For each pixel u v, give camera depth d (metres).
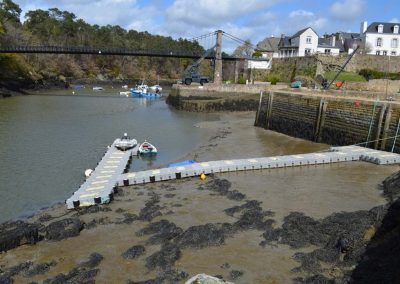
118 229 16.11
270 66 82.81
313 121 36.41
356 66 67.06
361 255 12.87
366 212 16.64
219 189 20.86
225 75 102.75
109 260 13.67
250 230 15.79
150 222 16.70
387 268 11.48
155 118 52.78
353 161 27.02
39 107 60.66
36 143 33.75
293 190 20.92
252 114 60.06
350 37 88.25
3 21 106.62
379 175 23.64
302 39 82.06
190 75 79.00
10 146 32.31
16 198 20.72
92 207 18.45
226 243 14.75
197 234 15.00
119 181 21.77
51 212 18.41
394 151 28.02
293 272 12.76
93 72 137.00
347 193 20.34
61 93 91.31
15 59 91.94
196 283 7.33
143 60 152.62
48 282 12.27
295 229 15.55
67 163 27.45
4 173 24.86
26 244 14.84
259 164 25.05
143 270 13.00
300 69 72.19
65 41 132.62
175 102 67.06
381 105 29.42
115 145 30.62
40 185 22.77
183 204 18.83
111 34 157.50
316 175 23.80
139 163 28.14
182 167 24.03
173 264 13.30
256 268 13.06
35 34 126.75
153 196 20.08
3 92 75.25
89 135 38.22
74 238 15.36
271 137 38.41
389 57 65.94
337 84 55.88
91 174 23.09
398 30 74.56
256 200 19.11
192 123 48.59
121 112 58.12
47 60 115.69
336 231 14.81
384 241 13.30
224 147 33.12
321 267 12.88
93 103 70.44
